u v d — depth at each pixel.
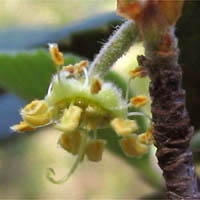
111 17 0.09
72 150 0.06
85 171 0.15
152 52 0.05
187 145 0.05
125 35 0.05
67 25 0.09
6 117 0.09
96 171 0.15
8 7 0.16
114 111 0.06
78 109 0.05
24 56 0.07
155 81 0.05
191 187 0.05
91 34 0.09
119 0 0.05
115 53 0.05
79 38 0.09
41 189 0.15
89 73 0.06
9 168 0.15
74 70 0.06
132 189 0.14
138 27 0.05
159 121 0.05
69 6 0.15
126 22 0.05
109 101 0.06
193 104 0.08
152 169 0.08
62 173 0.15
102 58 0.05
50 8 0.15
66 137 0.06
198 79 0.08
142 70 0.05
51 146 0.15
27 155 0.15
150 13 0.05
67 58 0.07
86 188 0.15
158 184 0.08
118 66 0.09
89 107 0.06
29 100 0.07
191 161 0.05
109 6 0.14
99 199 0.14
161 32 0.05
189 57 0.08
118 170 0.14
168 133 0.05
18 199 0.15
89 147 0.06
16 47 0.09
